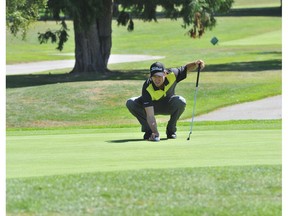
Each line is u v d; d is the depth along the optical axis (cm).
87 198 1941
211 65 11369
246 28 19538
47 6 8831
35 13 7800
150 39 18262
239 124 4712
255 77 9019
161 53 14862
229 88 7856
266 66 10794
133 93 7438
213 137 3384
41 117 6631
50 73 10406
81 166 2427
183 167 2348
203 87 7850
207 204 1886
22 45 17150
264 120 5531
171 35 18788
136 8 9962
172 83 3338
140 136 3566
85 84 7800
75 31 9944
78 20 8888
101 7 9038
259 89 7869
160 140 3291
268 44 15788
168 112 3381
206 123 5156
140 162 2502
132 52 15500
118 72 10225
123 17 10388
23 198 1930
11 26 7700
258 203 1892
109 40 9981
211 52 14300
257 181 2119
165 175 2191
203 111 6869
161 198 1942
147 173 2220
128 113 6800
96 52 9938
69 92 7400
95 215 1795
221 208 1848
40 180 2128
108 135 3675
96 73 9850
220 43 16625
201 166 2372
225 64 11475
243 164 2414
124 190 2019
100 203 1897
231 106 7088
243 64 11338
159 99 3328
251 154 2680
